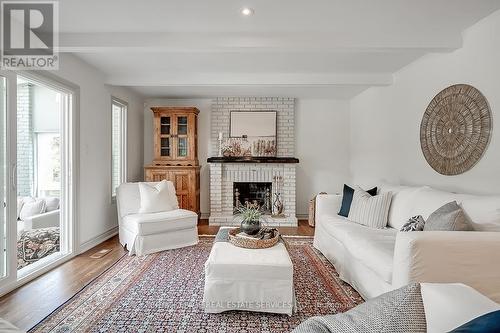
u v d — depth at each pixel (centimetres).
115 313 220
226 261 223
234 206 576
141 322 209
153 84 427
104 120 425
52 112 553
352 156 577
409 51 299
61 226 345
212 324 208
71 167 348
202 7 239
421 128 346
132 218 371
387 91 435
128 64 381
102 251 369
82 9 243
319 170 593
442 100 308
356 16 255
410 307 74
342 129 593
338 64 379
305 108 589
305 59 361
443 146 307
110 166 443
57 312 220
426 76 339
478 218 206
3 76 252
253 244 251
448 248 182
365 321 73
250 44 288
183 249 378
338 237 301
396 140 409
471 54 271
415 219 243
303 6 238
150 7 239
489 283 183
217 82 423
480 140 260
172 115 543
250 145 573
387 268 205
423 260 182
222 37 288
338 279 292
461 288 127
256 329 203
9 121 256
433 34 282
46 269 299
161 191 413
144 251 354
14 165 261
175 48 291
